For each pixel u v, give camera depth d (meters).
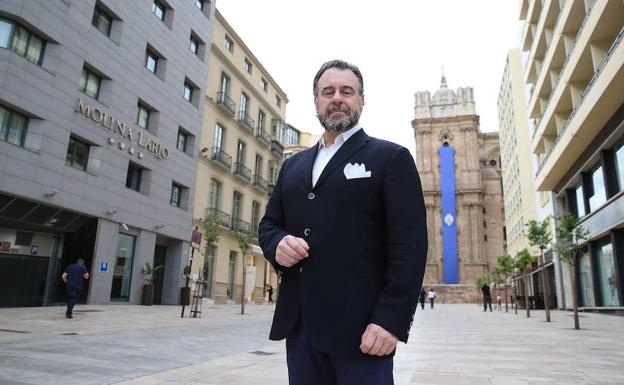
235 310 22.42
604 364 6.48
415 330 13.30
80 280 12.46
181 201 26.77
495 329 13.64
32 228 18.17
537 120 32.03
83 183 18.89
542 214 35.50
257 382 4.86
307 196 1.76
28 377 4.74
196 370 5.55
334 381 1.60
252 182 35.47
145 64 23.69
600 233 20.88
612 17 16.56
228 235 31.22
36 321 10.78
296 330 1.68
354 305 1.55
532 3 27.77
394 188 1.63
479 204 73.06
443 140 77.31
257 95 37.16
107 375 5.00
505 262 36.38
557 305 31.38
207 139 29.47
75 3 18.70
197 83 28.25
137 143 22.45
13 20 16.27
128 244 22.09
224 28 32.09
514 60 43.22
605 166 19.95
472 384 4.93
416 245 1.56
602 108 17.58
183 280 25.94
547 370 5.92
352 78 1.88
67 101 18.17
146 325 11.39
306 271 1.64
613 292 20.78
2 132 15.81
